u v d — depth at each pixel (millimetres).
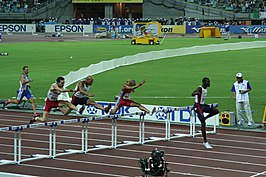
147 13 102375
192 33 97312
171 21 99188
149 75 41625
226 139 21672
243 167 17172
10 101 26391
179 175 16141
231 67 46688
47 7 104188
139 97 31750
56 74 42094
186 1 101500
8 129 16906
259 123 25062
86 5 105062
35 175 16141
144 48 64125
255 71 44031
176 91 34156
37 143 20812
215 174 16266
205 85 19984
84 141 21047
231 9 100250
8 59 53031
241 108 24531
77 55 56312
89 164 17484
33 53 58875
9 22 104312
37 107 29594
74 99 20391
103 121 25688
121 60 47594
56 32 100438
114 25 89938
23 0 105875
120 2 103188
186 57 54531
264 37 85750
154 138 21391
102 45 70062
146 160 14086
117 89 34906
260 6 100000
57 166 17219
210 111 20188
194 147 20109
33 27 100625
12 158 18406
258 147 20250
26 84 25797
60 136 22141
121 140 21469
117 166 17219
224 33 92562
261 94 33031
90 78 20172
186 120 24906
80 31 99938
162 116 25469
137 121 25625
